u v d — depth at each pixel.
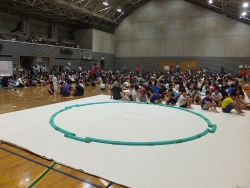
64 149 3.68
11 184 2.66
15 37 17.88
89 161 3.26
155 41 23.73
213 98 8.00
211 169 3.06
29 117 5.78
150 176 2.84
